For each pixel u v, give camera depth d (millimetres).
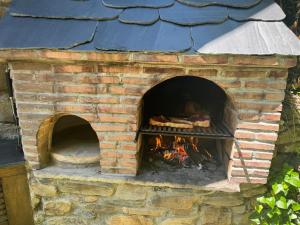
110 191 2146
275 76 1695
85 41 1607
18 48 1614
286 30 1622
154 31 1633
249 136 1854
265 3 1743
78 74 1798
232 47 1538
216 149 2500
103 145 1980
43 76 1820
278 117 1782
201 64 1644
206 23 1646
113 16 1708
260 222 2139
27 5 1800
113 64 1745
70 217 2293
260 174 1946
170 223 2223
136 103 1841
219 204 2150
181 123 2084
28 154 2082
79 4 1805
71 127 2730
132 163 2021
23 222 2643
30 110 1926
